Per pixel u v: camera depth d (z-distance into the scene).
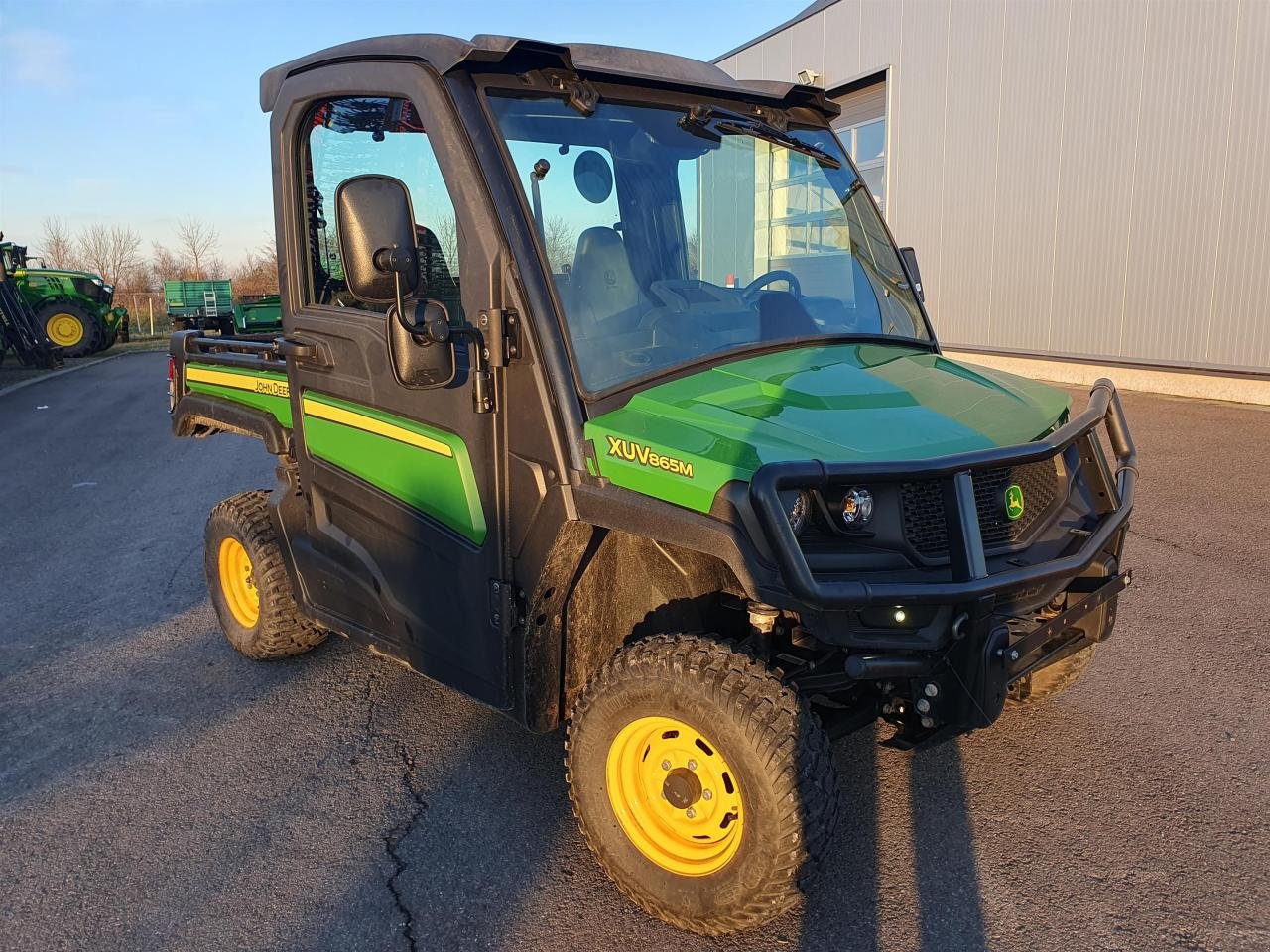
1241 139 9.78
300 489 4.03
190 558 6.70
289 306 3.74
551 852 3.23
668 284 3.20
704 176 3.38
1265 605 4.93
